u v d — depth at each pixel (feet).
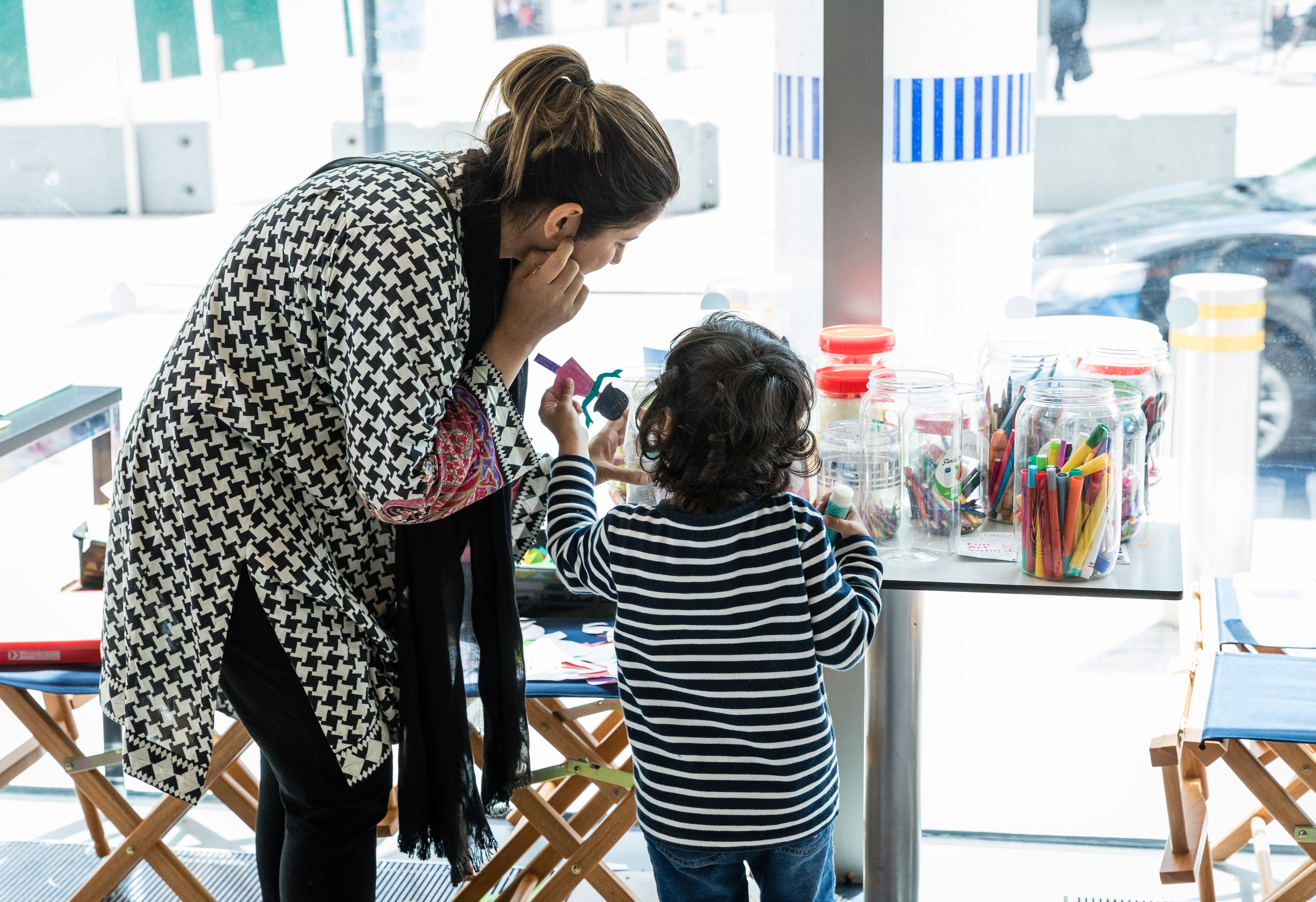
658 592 5.36
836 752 7.38
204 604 5.16
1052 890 7.51
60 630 6.96
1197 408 8.27
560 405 6.05
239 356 4.91
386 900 7.69
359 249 4.61
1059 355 6.13
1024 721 9.10
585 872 6.78
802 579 5.26
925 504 5.79
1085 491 5.32
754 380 5.23
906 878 6.66
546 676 6.46
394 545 5.60
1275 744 6.40
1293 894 6.29
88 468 8.95
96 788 7.02
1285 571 8.45
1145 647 9.21
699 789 5.38
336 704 5.33
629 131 4.82
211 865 8.09
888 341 6.48
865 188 6.67
